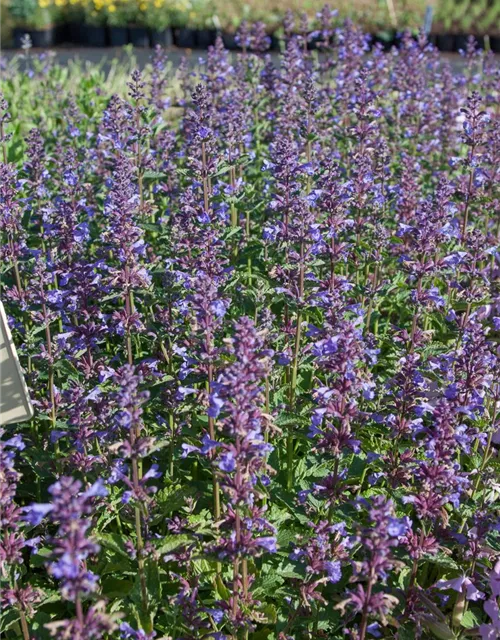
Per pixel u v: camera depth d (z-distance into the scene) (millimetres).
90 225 1553
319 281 1245
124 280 1156
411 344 1247
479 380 1116
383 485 1199
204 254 1222
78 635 841
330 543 1034
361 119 1569
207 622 1004
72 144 1993
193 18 5434
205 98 1361
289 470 1169
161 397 1136
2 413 989
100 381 1134
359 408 1187
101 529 1069
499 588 1041
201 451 974
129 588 1066
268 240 1354
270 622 1021
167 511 1045
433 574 1110
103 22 5695
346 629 990
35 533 1102
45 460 1135
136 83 1500
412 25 5250
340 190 1355
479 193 1517
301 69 2145
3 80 2873
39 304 1231
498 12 5461
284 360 1183
